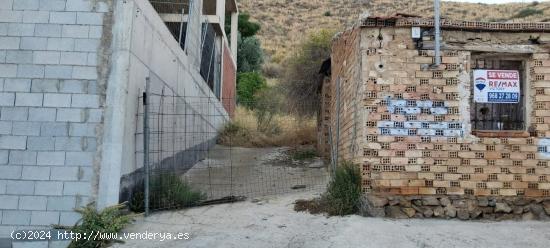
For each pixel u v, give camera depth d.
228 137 16.47
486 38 6.77
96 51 6.54
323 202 6.94
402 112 6.67
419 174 6.59
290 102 17.98
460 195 6.57
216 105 16.70
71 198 6.22
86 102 6.43
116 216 6.04
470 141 6.62
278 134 16.59
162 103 8.68
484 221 6.45
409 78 6.70
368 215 6.50
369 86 6.69
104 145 6.32
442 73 6.71
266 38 43.00
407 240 5.55
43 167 6.28
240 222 6.39
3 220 6.16
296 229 6.05
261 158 13.22
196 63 12.97
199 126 13.12
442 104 6.68
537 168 6.62
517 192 6.59
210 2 17.67
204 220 6.49
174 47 9.88
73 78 6.47
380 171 6.59
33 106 6.39
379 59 6.73
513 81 6.87
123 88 6.43
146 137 6.92
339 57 9.13
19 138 6.32
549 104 6.70
